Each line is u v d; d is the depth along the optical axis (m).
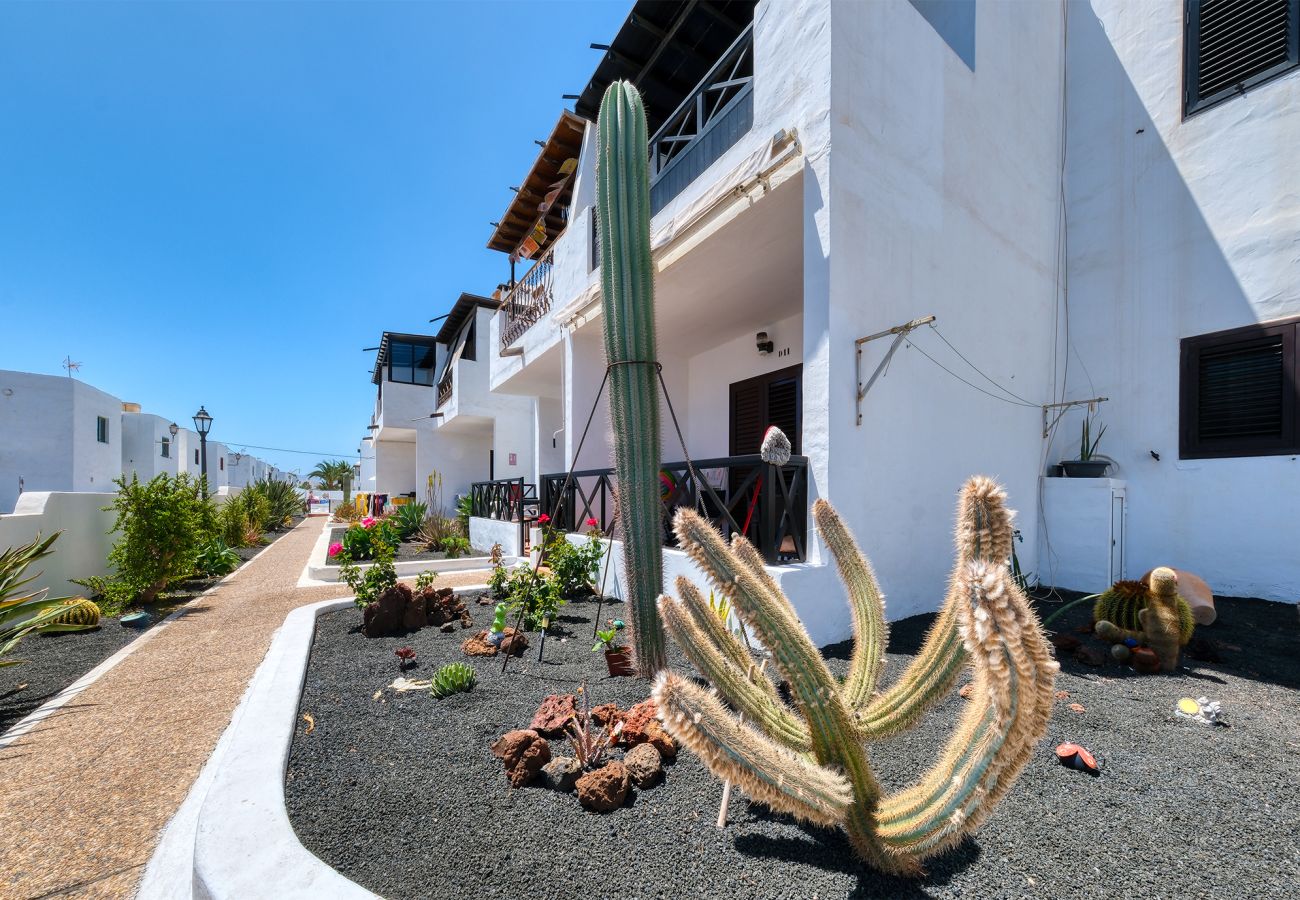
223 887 1.66
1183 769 2.53
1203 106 6.21
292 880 1.70
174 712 3.82
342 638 4.61
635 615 3.52
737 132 5.86
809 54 4.68
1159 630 3.88
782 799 1.56
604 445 8.81
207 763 3.14
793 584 4.07
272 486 22.25
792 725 1.96
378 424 20.78
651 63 7.69
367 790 2.33
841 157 4.52
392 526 12.83
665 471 6.01
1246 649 4.31
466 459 18.92
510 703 3.16
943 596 5.40
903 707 1.89
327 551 11.39
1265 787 2.38
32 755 3.24
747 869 1.85
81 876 2.26
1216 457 6.04
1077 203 7.27
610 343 3.67
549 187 12.12
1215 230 6.11
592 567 6.15
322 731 2.86
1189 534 6.20
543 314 9.91
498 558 6.40
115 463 19.98
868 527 4.66
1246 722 3.03
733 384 9.11
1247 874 1.85
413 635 4.68
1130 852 1.95
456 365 14.75
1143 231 6.66
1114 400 6.83
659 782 2.39
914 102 5.25
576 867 1.87
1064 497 6.61
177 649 5.26
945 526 5.46
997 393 6.18
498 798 2.28
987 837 2.02
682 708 1.49
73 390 17.39
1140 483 6.58
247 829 1.95
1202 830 2.08
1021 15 6.74
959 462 5.64
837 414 4.43
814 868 1.85
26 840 2.48
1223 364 6.03
